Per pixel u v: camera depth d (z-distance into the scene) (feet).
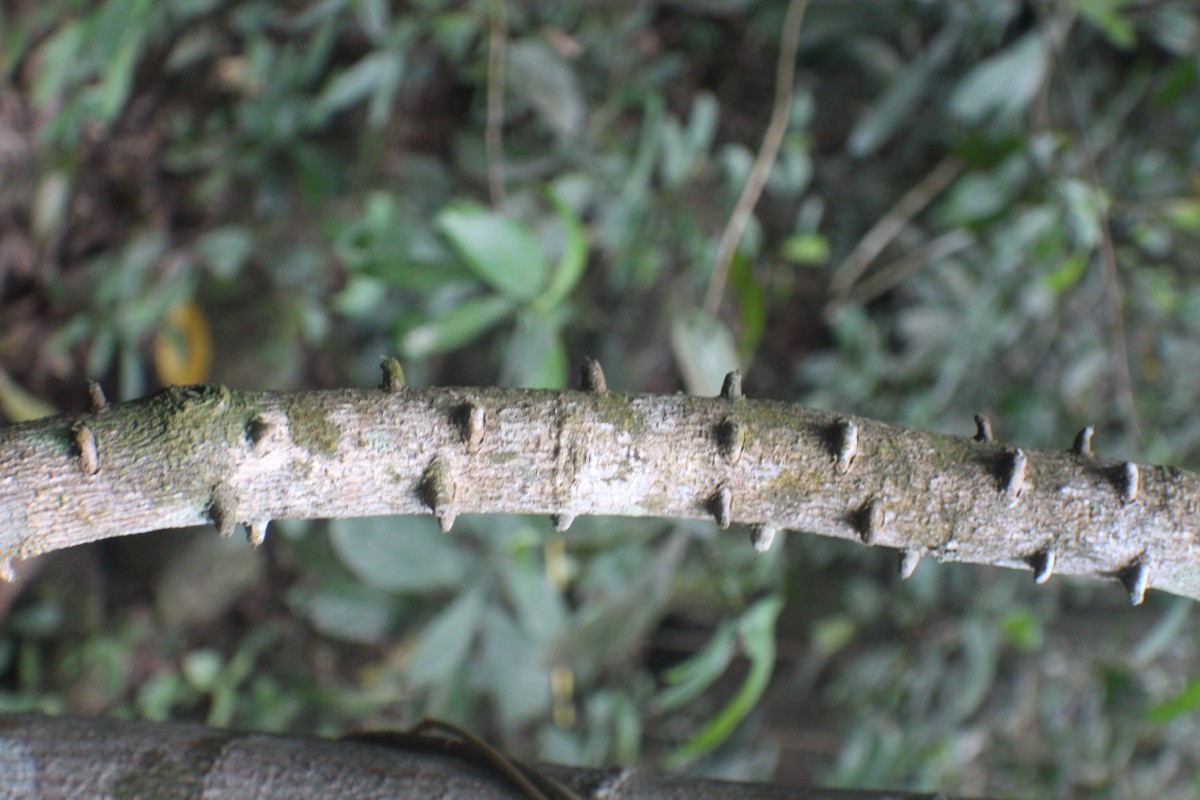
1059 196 3.98
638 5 4.40
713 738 3.32
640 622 3.72
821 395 4.62
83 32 3.67
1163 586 2.50
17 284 4.23
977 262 4.51
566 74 3.98
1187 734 5.01
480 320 3.25
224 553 4.48
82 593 4.43
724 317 4.82
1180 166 4.36
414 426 2.43
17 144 4.03
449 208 3.10
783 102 3.90
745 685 3.31
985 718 4.95
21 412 4.24
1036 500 2.47
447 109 4.63
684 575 4.68
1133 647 4.82
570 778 2.63
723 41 4.74
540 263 3.17
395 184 4.43
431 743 2.63
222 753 2.56
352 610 4.06
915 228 4.73
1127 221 4.39
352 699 4.16
